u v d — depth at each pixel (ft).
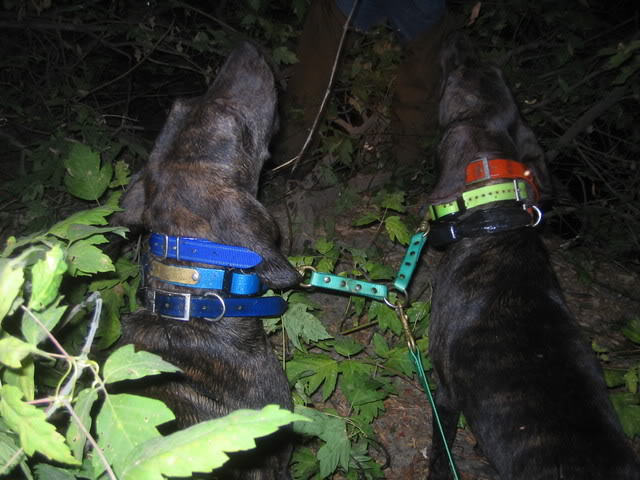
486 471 2.47
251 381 1.80
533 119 3.79
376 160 3.83
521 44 4.39
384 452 2.46
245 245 1.73
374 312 2.44
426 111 3.50
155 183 1.80
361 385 2.23
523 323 2.00
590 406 1.80
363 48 3.71
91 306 2.23
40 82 3.73
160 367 0.89
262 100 1.95
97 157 2.25
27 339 0.95
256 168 1.92
